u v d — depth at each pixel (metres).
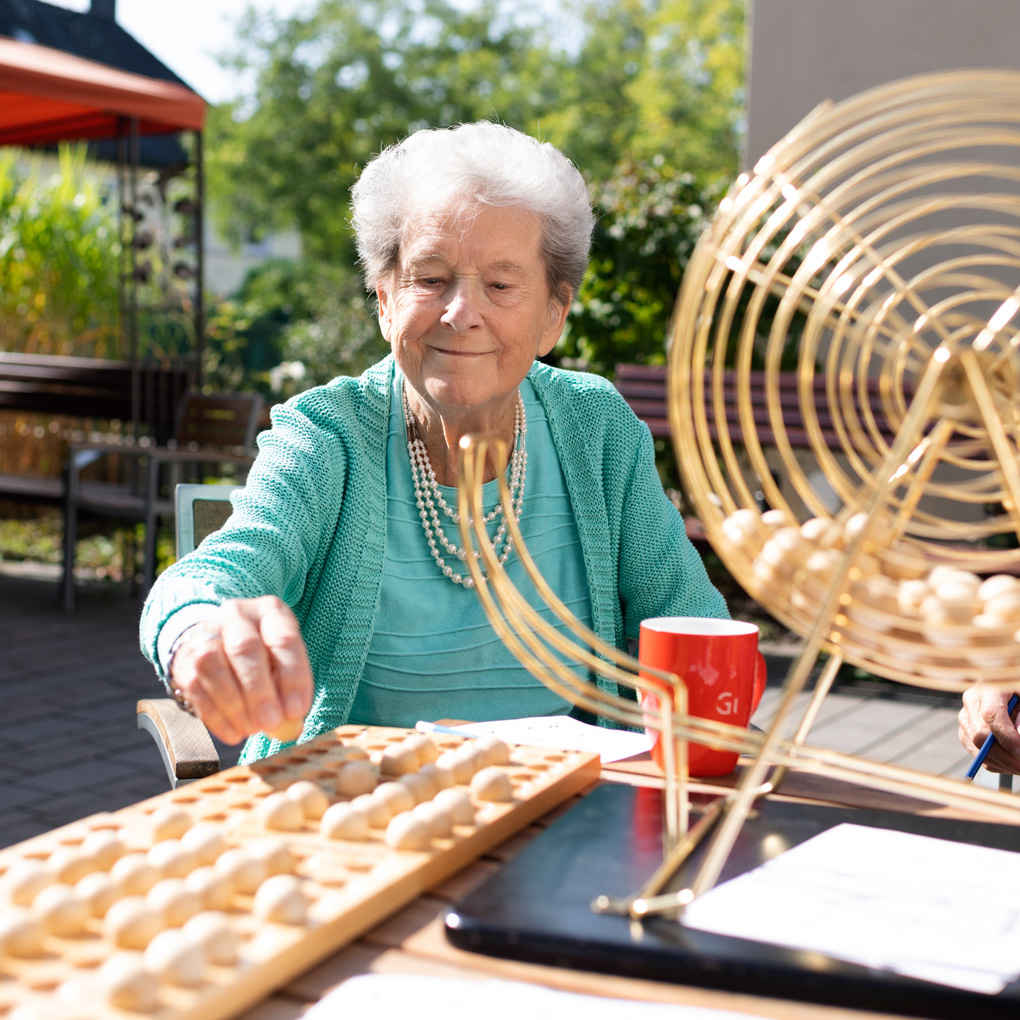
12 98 6.09
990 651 0.60
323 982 0.60
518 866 0.73
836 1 4.76
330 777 0.89
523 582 1.41
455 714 1.36
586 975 0.62
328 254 18.42
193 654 0.86
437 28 19.09
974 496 0.68
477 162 1.26
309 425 1.40
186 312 6.82
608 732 1.14
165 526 6.34
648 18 20.08
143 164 9.95
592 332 5.21
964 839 0.80
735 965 0.60
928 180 0.62
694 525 4.01
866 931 0.64
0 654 4.67
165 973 0.55
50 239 7.42
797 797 0.93
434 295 1.29
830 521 0.67
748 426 0.66
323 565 1.36
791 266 3.96
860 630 0.64
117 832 0.76
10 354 6.94
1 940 0.58
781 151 0.63
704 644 0.96
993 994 0.57
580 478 1.47
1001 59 4.53
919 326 0.68
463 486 0.73
